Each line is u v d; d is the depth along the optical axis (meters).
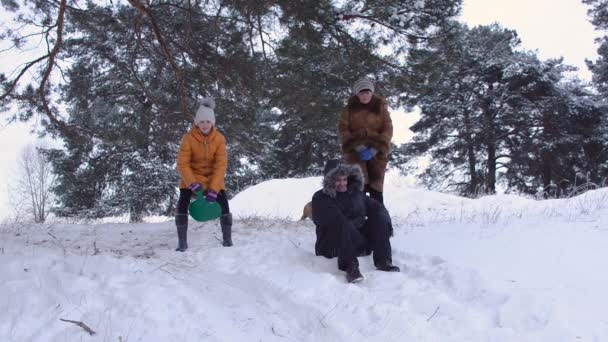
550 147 25.12
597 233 5.42
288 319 3.87
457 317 3.77
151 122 9.59
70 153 21.91
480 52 26.75
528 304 3.77
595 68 27.73
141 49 8.97
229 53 8.34
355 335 3.56
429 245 5.44
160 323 3.59
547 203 9.02
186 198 5.80
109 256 4.93
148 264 4.84
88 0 8.71
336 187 4.95
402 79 9.40
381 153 6.09
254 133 10.84
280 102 9.04
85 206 22.05
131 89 10.80
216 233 6.73
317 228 5.14
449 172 28.88
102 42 9.30
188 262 5.20
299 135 27.11
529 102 25.84
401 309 3.91
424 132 28.88
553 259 4.67
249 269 4.87
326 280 4.46
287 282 4.47
